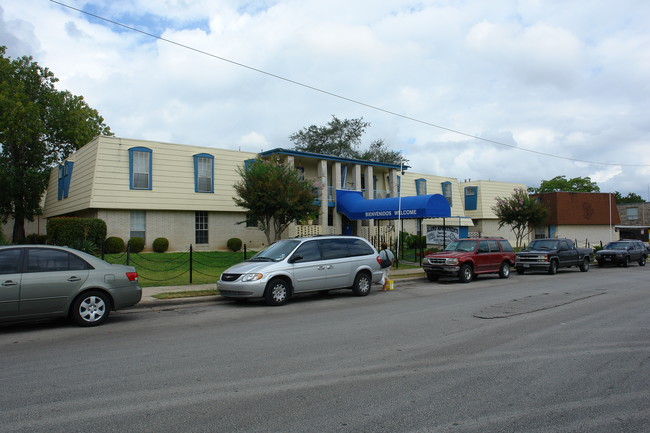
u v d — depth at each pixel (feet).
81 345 24.40
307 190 71.77
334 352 22.71
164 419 14.35
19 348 23.79
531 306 37.42
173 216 87.10
